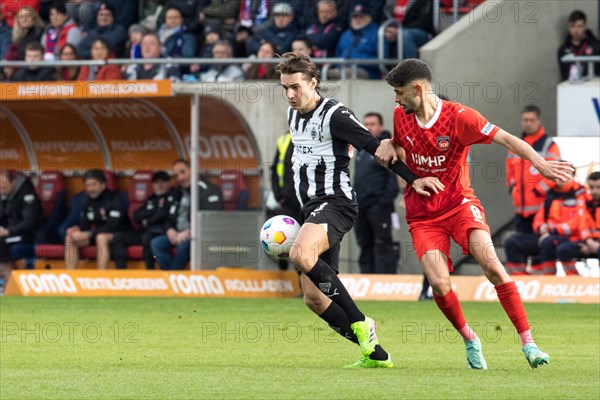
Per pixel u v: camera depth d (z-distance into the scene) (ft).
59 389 56.03
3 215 140.67
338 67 143.13
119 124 140.36
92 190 135.74
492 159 136.15
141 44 150.92
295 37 145.07
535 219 119.03
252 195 135.13
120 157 143.33
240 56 153.58
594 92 123.95
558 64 135.64
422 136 63.72
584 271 118.52
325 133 65.57
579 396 52.47
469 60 135.13
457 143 63.26
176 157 141.18
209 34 148.97
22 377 61.11
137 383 58.08
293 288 125.29
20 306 115.34
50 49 161.48
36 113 141.18
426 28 143.43
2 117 142.72
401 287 121.39
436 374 61.52
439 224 64.80
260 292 125.70
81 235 136.87
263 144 137.49
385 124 135.03
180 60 141.38
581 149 117.08
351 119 65.10
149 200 133.80
